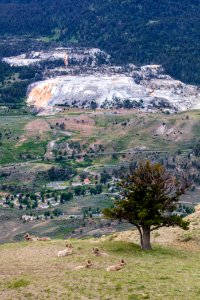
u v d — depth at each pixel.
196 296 62.19
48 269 76.25
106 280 68.69
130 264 77.69
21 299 64.19
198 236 102.81
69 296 63.97
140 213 86.62
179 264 78.88
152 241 102.38
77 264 78.44
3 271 76.44
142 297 62.19
